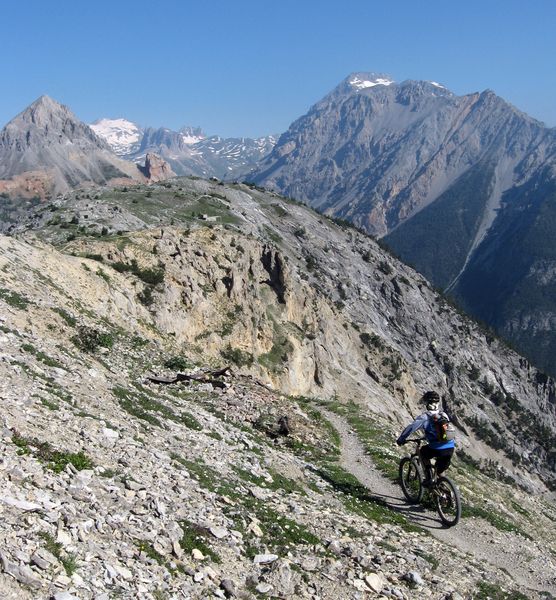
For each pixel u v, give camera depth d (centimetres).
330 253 18312
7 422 1183
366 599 1049
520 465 16825
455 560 1458
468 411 17400
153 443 1520
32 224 10131
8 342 1794
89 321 3272
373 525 1545
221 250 7906
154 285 6088
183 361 3216
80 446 1245
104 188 14475
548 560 1833
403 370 12875
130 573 853
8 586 709
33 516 869
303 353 8775
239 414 2467
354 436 2989
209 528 1092
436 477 1716
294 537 1234
